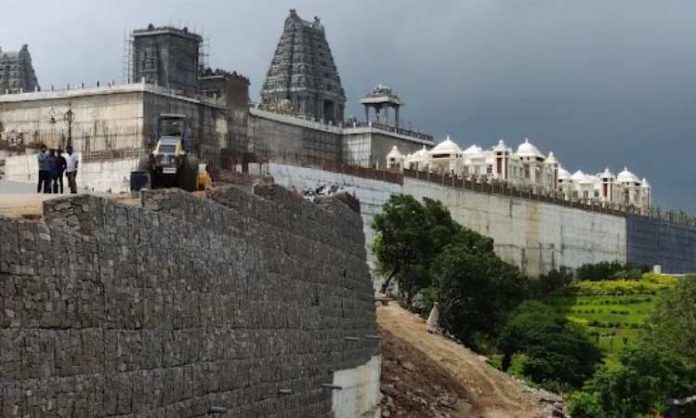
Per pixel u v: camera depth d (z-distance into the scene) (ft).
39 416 74.49
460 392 284.00
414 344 310.24
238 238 122.31
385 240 455.63
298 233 149.38
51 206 85.05
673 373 334.03
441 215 478.59
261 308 128.26
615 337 542.98
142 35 610.24
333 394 164.76
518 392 302.86
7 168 309.22
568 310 628.69
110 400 84.94
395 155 627.46
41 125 512.22
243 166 447.83
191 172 175.01
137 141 487.61
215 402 109.40
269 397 129.59
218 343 111.24
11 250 72.95
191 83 605.73
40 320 75.82
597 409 315.78
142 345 91.86
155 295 95.50
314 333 153.79
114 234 88.84
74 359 79.87
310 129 619.67
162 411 95.25
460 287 434.30
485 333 444.14
